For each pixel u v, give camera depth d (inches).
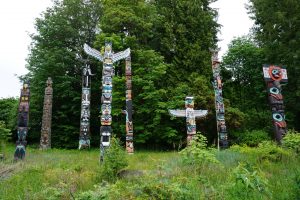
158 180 262.8
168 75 1090.1
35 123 1167.0
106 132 599.2
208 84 1095.0
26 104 689.0
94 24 1256.8
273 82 752.3
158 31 1203.2
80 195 239.9
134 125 1011.3
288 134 589.6
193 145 364.5
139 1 1159.0
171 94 1023.0
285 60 1079.6
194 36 1167.0
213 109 1008.2
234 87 1270.9
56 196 287.4
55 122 1154.0
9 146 1044.5
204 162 356.8
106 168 415.2
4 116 1397.6
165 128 987.3
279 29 1096.8
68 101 1176.8
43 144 880.9
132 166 486.0
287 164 431.8
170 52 1171.9
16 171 463.5
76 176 396.5
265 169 406.3
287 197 224.8
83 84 895.1
